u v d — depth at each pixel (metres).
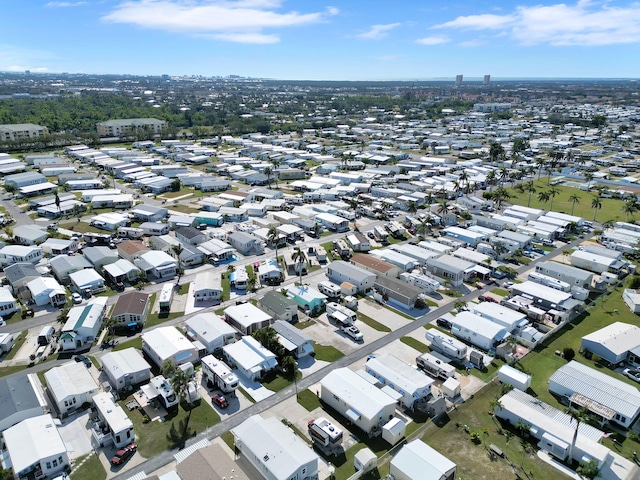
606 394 63.47
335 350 77.31
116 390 65.75
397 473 50.69
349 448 56.44
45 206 154.88
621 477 51.47
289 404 64.06
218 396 64.56
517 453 55.88
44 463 50.59
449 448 56.50
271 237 120.00
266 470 49.50
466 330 81.12
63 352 75.25
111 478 50.78
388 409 60.50
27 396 61.56
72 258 108.06
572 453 54.34
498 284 104.88
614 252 117.19
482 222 145.88
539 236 133.50
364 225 145.62
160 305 88.38
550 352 78.00
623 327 81.94
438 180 196.50
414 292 93.00
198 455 50.59
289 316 86.19
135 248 114.31
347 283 98.69
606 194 182.88
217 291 93.69
